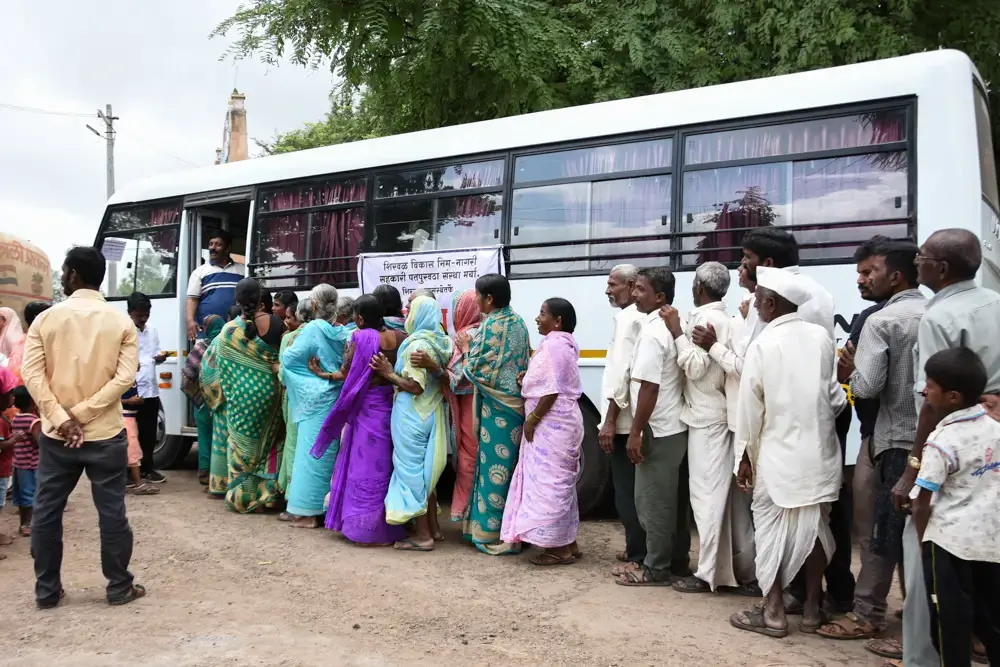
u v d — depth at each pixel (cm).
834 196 530
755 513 388
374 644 369
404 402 534
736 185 564
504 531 507
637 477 460
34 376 404
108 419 415
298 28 998
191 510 655
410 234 709
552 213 637
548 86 1014
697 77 998
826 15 902
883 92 518
